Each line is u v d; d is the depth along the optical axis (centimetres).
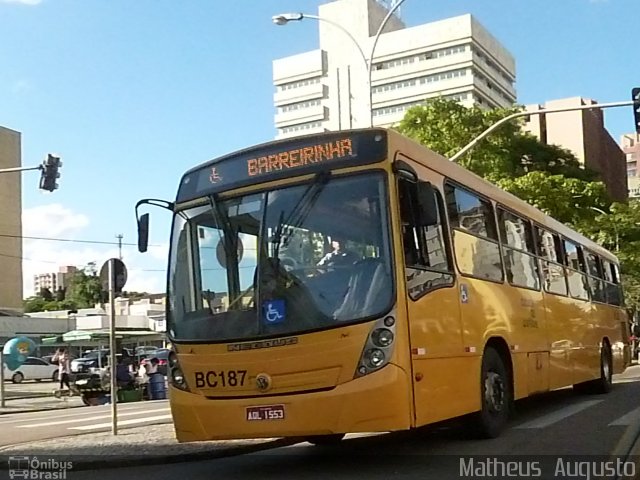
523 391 1130
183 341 833
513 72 11688
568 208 3216
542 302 1277
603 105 1872
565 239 1505
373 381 748
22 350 2859
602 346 1691
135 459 990
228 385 798
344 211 809
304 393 766
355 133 834
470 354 930
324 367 762
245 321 803
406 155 859
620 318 1936
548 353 1279
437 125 3119
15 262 7581
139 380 2581
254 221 840
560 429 1081
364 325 761
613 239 4800
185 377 827
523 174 3406
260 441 1101
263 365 782
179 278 869
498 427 1011
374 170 813
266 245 823
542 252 1331
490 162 3123
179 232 889
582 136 8131
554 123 8288
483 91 10525
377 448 988
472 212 1027
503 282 1095
